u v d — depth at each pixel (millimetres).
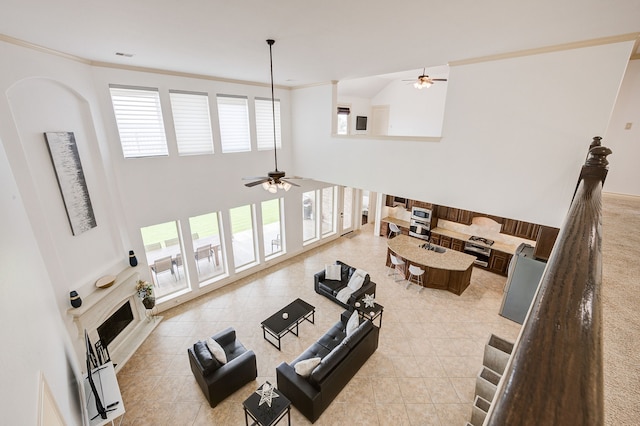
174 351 4730
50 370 2369
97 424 3035
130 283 4848
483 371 3600
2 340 1571
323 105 6227
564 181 3412
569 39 3029
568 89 3225
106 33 2992
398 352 4707
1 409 1327
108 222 4562
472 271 7203
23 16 2486
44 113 3541
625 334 1241
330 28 2859
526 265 5164
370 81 8523
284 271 7328
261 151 6605
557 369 416
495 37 3023
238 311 5738
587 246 778
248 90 6098
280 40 3238
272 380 4199
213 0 2234
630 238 2434
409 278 6820
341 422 3617
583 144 3236
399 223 9297
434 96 8320
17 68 3146
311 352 4348
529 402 374
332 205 9422
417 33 2969
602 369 403
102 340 4082
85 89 4090
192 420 3643
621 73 2926
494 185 3928
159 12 2463
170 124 5141
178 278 6395
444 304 6004
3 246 2027
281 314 5043
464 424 3611
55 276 3525
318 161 6605
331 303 6008
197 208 5816
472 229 7949
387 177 5180
